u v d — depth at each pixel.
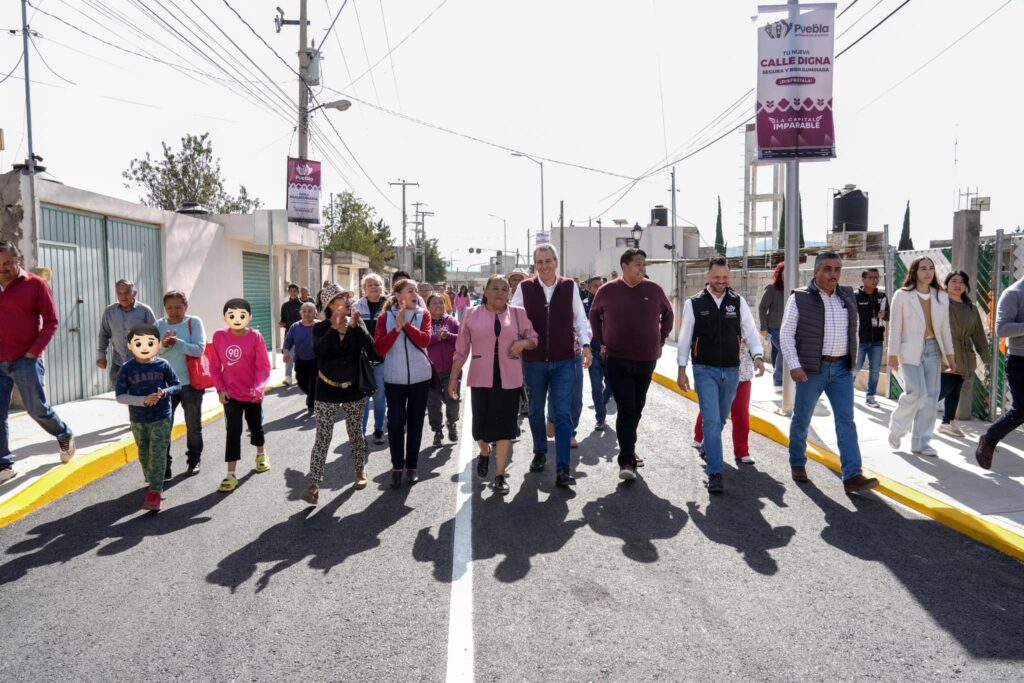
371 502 5.77
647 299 6.27
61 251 10.81
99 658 3.31
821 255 5.88
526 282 6.47
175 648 3.39
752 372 6.83
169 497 5.98
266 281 20.97
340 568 4.36
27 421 8.94
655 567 4.30
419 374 6.22
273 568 4.38
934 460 6.50
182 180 33.41
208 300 16.67
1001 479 5.85
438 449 7.74
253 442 6.74
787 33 8.40
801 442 6.14
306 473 6.75
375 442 8.09
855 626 3.53
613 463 6.94
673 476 6.42
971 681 3.04
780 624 3.56
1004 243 8.12
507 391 5.88
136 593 4.03
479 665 3.19
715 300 6.14
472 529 5.04
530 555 4.53
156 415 5.54
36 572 4.36
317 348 5.68
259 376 6.38
